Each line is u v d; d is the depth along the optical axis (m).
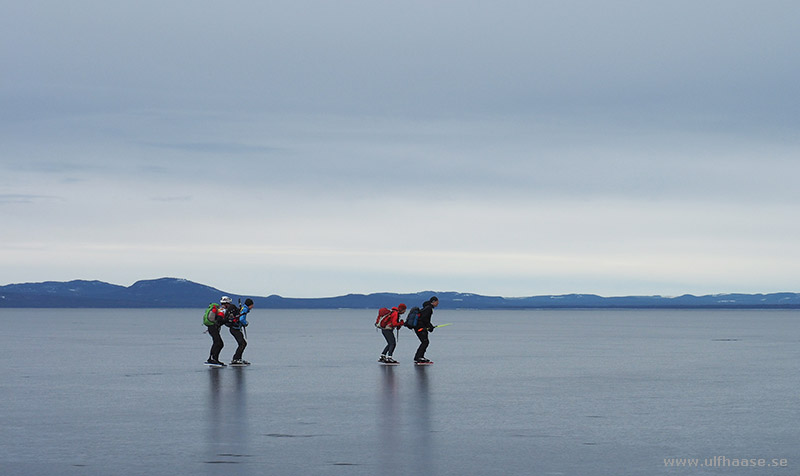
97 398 20.03
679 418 16.81
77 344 49.19
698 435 14.75
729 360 34.88
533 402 19.31
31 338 59.38
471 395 20.69
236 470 11.76
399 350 42.62
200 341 53.81
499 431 15.09
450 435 14.66
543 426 15.70
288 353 39.22
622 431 15.15
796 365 31.73
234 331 30.38
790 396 20.73
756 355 38.84
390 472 11.64
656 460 12.52
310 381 24.22
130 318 177.25
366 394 20.86
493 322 155.50
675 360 34.72
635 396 20.62
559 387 22.80
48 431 15.05
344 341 54.72
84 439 14.21
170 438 14.28
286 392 21.30
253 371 27.97
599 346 48.53
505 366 30.73
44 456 12.73
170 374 26.67
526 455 12.87
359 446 13.56
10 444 13.73
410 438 14.36
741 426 15.79
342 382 23.94
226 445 13.64
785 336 69.19
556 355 38.41
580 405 18.83
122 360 33.75
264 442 13.92
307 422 16.11
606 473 11.63
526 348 45.72
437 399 19.84
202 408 18.12
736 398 20.30
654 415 17.23
